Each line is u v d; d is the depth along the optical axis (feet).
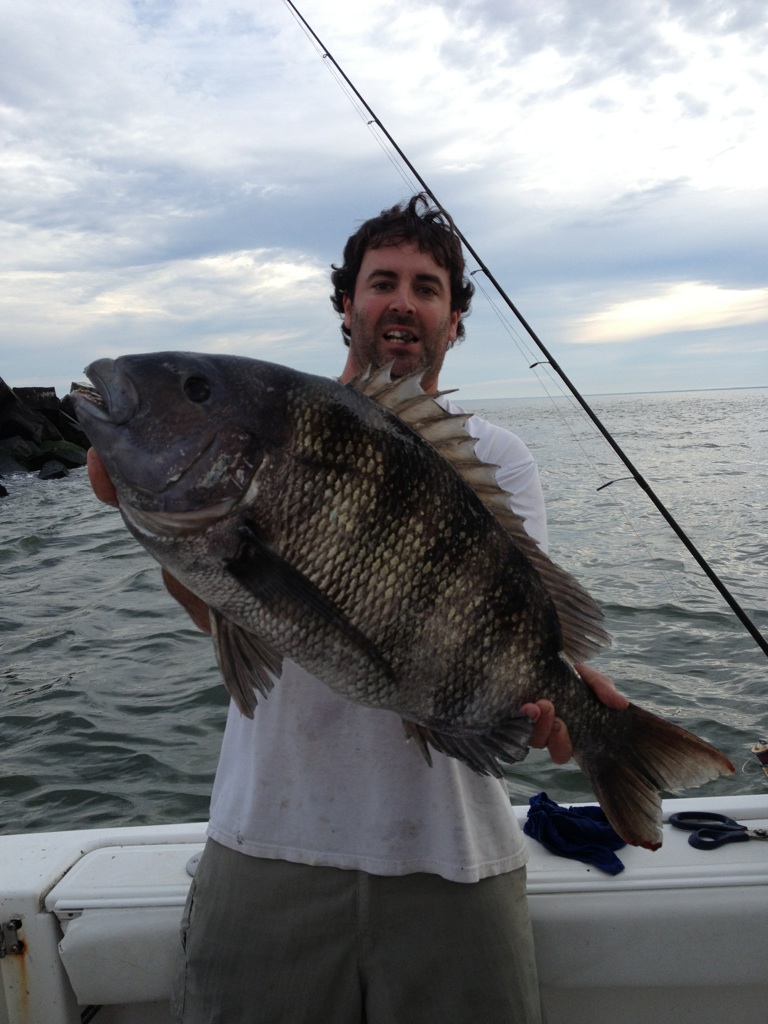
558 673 6.59
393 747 6.73
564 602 6.77
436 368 8.32
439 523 6.02
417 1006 6.61
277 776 6.86
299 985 6.66
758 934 7.54
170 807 16.06
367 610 5.87
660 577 31.01
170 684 22.40
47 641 27.02
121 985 7.63
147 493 5.93
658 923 7.56
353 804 6.75
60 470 97.50
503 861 6.92
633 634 24.32
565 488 60.70
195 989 6.86
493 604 6.22
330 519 5.82
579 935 7.61
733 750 16.76
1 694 22.22
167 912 7.74
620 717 6.87
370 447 5.88
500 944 6.66
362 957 6.66
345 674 5.95
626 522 43.93
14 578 38.47
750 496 52.21
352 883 6.68
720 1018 7.93
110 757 18.17
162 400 5.92
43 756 18.35
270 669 6.36
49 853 8.54
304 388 5.92
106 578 37.09
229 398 5.88
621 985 7.66
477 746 6.28
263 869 6.81
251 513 5.84
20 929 7.75
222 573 5.94
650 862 8.15
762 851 8.27
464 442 6.53
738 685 20.04
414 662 6.03
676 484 60.49
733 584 29.68
